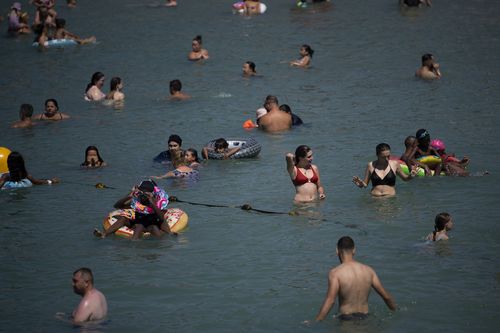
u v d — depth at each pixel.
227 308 34.44
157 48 106.81
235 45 107.50
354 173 54.94
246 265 39.41
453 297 34.66
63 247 42.53
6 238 44.06
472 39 105.06
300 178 49.09
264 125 67.38
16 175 53.72
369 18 123.50
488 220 44.75
